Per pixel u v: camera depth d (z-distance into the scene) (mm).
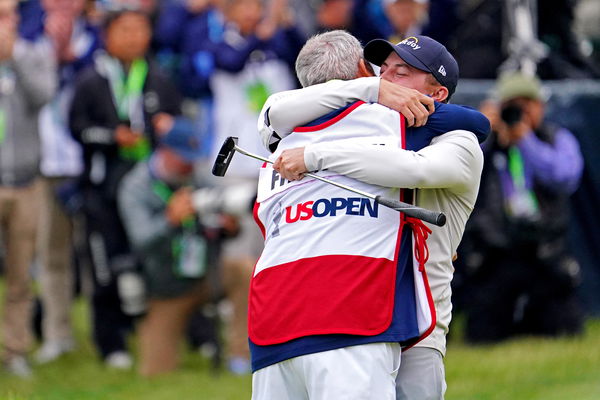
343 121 12836
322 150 12633
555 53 30172
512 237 24828
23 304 25188
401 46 13312
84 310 31172
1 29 24672
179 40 30172
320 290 12422
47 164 27141
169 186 24250
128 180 24312
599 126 27094
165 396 22328
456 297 25781
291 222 12781
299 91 13062
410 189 12797
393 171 12445
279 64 29328
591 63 30297
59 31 27438
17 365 25000
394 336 12398
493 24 29172
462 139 12812
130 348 27250
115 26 25938
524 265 25078
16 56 24859
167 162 24125
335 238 12516
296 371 12555
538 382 21719
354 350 12297
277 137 13383
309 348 12352
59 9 27438
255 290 12930
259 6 29406
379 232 12523
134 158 25609
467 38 29281
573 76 29297
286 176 12805
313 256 12531
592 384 21281
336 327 12305
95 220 25406
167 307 24297
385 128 12734
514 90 24891
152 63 26438
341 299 12352
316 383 12320
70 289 27328
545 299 25422
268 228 13070
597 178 27094
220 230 24000
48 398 22422
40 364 26031
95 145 25422
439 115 12875
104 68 25969
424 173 12469
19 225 24969
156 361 24375
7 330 25094
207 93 29328
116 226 25406
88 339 28203
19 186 24938
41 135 26344
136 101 25922
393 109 12828
